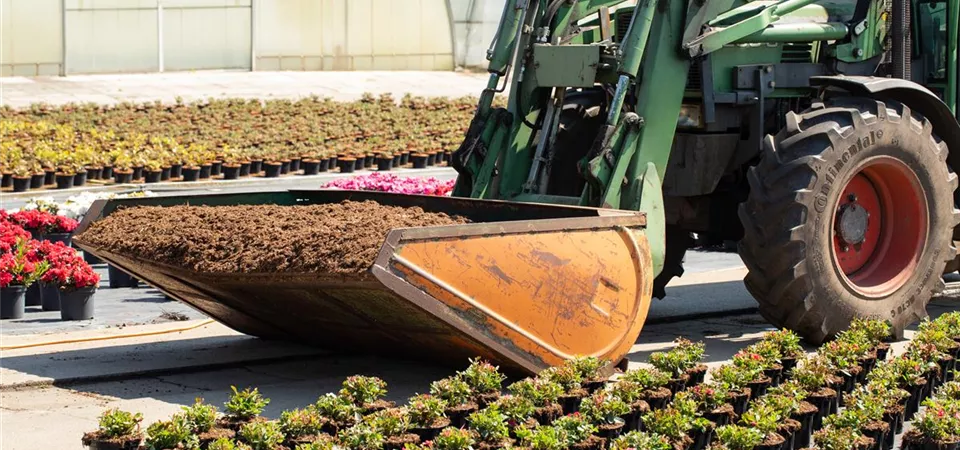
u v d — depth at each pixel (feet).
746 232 25.91
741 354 22.79
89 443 17.87
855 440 18.85
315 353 26.16
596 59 25.72
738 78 27.40
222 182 59.93
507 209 24.18
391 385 23.54
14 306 29.78
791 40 27.58
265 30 102.78
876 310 26.76
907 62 28.22
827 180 25.59
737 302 32.63
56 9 93.71
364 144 69.26
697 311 31.24
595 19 29.76
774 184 25.64
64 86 89.45
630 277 22.80
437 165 69.56
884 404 20.59
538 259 21.45
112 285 34.81
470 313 20.71
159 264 23.75
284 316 24.77
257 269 21.76
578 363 21.42
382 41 108.37
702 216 29.19
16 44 92.53
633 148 25.17
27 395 22.57
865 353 24.04
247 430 17.80
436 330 21.58
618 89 25.02
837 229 26.78
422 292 20.08
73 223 38.11
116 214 26.27
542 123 27.61
